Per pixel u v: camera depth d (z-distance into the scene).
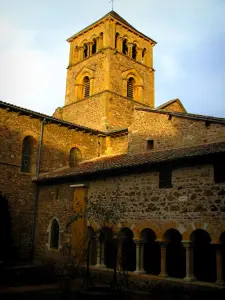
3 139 19.34
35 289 13.44
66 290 11.91
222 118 16.06
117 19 29.92
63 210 18.58
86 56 31.55
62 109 30.88
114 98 27.58
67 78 31.78
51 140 21.80
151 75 31.95
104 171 16.14
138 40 32.03
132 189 15.29
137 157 17.44
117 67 28.78
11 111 19.92
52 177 19.09
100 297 10.20
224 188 12.24
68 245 17.56
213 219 12.30
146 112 19.86
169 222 13.55
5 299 11.56
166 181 14.20
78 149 23.27
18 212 19.41
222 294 11.34
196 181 13.13
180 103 24.00
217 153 12.30
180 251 16.44
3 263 14.99
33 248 19.72
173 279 12.96
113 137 24.42
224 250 13.12
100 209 15.14
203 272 15.58
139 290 13.70
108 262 16.58
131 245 17.20
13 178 19.52
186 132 17.52
